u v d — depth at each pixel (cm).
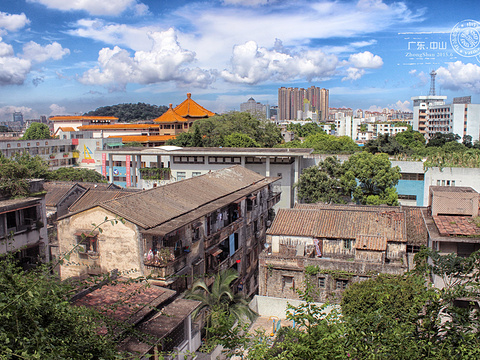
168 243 2352
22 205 2583
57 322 1076
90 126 11288
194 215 2600
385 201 4344
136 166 6031
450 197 2691
